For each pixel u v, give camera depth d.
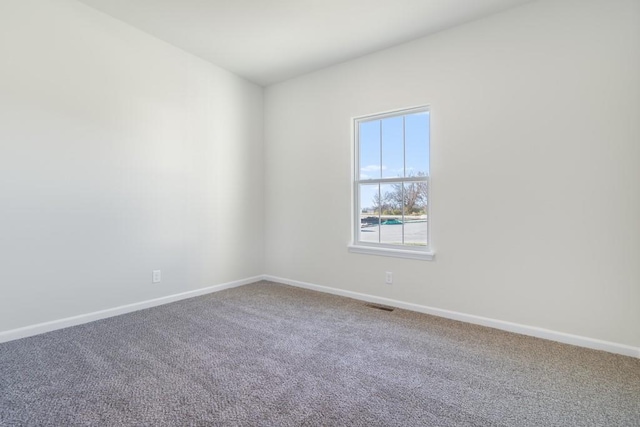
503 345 2.40
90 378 1.90
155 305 3.27
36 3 2.47
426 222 3.16
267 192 4.48
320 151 3.89
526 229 2.60
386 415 1.59
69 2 2.64
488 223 2.77
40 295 2.54
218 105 3.88
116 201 2.97
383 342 2.45
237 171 4.14
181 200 3.51
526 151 2.59
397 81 3.27
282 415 1.59
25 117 2.44
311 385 1.86
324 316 3.02
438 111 3.02
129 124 3.05
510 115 2.65
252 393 1.77
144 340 2.45
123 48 2.99
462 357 2.21
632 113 2.21
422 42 3.11
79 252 2.74
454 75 2.93
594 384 1.87
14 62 2.38
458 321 2.90
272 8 2.72
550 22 2.48
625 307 2.25
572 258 2.42
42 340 2.41
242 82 4.18
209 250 3.81
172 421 1.54
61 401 1.68
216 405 1.66
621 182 2.25
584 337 2.38
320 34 3.10
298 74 4.05
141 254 3.16
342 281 3.72
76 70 2.69
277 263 4.37
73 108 2.68
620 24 2.24
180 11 2.79
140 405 1.65
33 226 2.49
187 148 3.55
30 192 2.47
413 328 2.73
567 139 2.43
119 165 2.98
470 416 1.59
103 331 2.61
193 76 3.59
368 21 2.87
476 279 2.84
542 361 2.15
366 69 3.50
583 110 2.37
